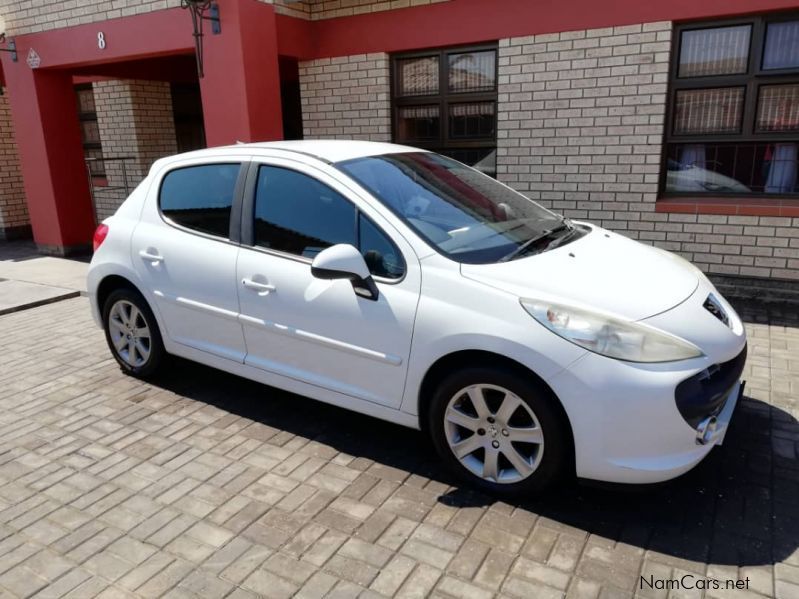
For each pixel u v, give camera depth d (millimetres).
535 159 6699
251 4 6539
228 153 3998
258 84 6699
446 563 2643
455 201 3645
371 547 2754
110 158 9977
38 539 2881
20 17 8523
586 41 6172
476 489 3148
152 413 4137
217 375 4742
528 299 2879
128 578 2611
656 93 6008
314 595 2484
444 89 7102
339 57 7496
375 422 3941
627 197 6367
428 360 3076
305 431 3844
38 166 9172
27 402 4371
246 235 3773
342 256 3072
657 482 2760
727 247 6074
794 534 2787
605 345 2715
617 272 3164
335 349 3410
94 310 4711
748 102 5801
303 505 3074
